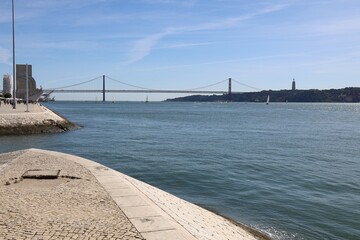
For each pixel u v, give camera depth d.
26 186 12.58
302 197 18.19
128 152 34.00
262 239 12.43
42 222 8.62
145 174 23.62
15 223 8.51
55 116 57.19
